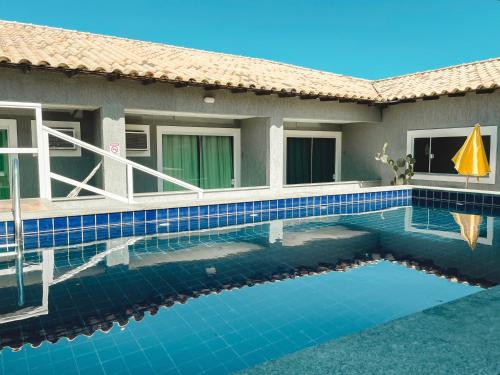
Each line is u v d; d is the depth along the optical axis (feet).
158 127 36.81
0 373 8.45
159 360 9.01
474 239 21.57
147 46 40.37
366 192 34.09
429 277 15.02
